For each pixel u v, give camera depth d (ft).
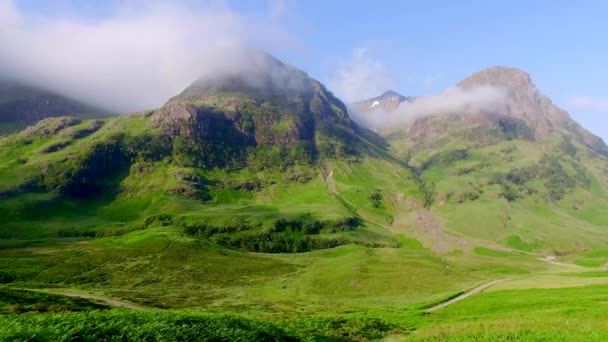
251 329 119.85
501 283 481.87
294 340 128.26
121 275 534.37
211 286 506.48
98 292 389.60
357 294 474.49
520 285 432.66
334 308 349.61
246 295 452.76
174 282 516.32
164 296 404.77
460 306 285.84
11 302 204.74
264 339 117.91
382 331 167.84
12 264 545.03
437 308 303.07
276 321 168.14
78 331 91.04
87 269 549.95
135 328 98.43
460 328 152.66
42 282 476.13
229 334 108.99
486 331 141.79
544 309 226.79
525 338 125.18
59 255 615.98
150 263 592.60
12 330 85.61
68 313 111.34
